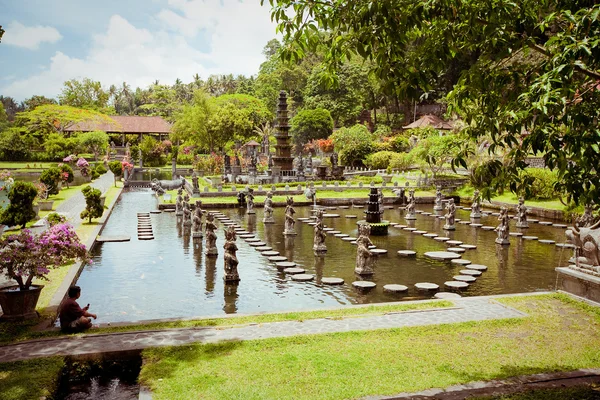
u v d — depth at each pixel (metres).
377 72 7.43
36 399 6.66
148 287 14.74
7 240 10.18
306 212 33.94
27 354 8.20
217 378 7.25
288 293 14.22
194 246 21.45
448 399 6.59
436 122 63.41
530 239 23.81
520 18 6.90
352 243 22.42
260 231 25.89
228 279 15.29
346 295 14.05
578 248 12.03
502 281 15.70
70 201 33.53
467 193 40.38
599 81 6.59
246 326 9.70
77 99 97.25
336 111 79.81
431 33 7.54
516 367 7.74
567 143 6.36
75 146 72.56
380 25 6.94
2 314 10.20
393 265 18.03
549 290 14.55
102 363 8.33
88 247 19.22
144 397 6.68
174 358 8.02
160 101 114.88
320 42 8.05
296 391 6.82
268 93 93.38
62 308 9.41
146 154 77.44
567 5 6.90
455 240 23.55
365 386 6.97
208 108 72.25
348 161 60.56
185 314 12.27
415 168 54.78
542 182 33.81
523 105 6.70
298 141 77.44
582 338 9.09
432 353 8.29
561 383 7.17
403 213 34.09
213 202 36.22
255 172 50.44
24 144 73.25
